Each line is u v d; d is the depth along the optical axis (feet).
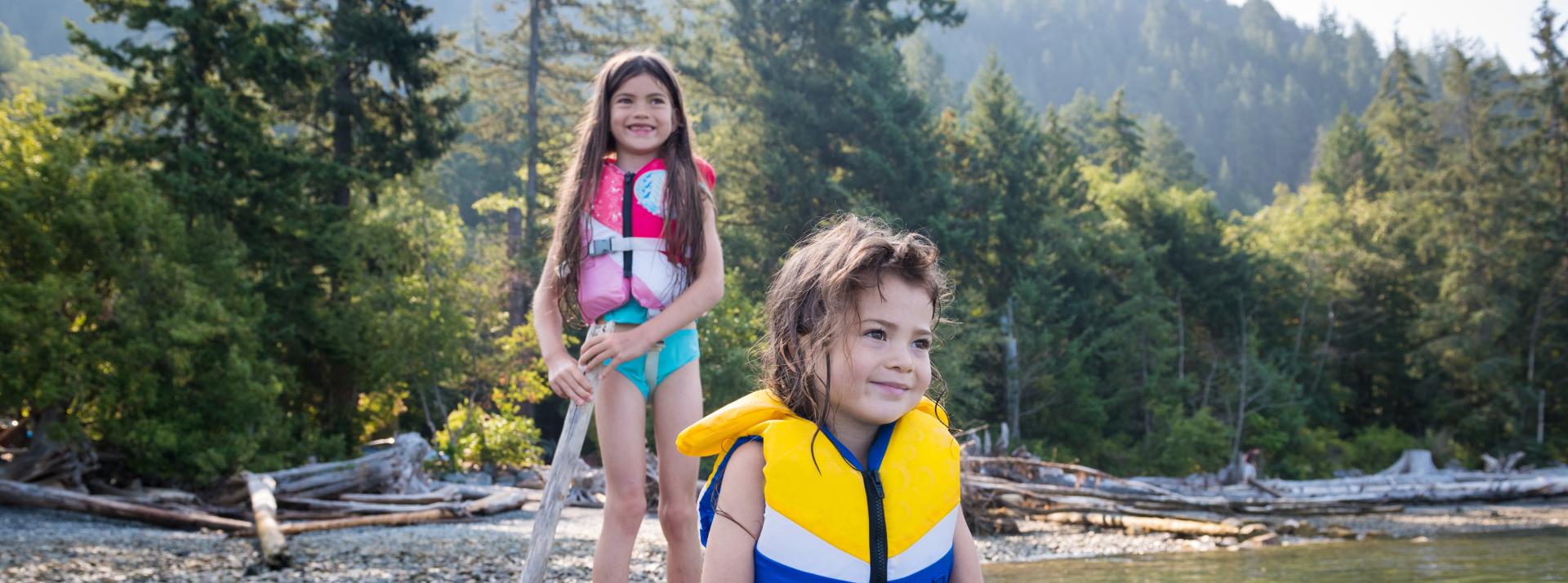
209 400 52.16
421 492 51.19
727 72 124.16
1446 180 148.15
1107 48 638.53
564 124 120.57
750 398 6.27
